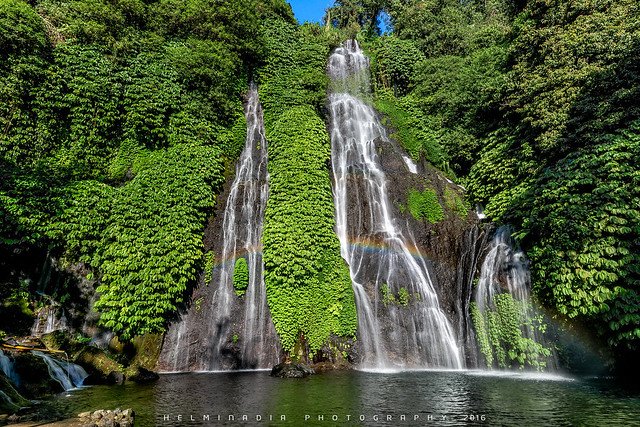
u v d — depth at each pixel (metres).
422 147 18.97
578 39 14.21
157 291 11.94
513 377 10.48
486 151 17.38
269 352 12.21
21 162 12.34
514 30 18.86
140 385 9.30
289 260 12.99
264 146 16.89
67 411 6.75
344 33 28.72
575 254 10.69
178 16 17.41
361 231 15.03
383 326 12.99
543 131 14.23
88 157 13.45
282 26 21.61
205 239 13.62
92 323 11.53
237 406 7.00
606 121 11.99
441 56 23.30
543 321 11.57
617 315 9.62
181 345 11.97
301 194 14.34
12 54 12.70
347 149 18.23
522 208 13.24
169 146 14.61
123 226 12.23
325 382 9.56
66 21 14.63
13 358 8.59
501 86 16.83
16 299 11.32
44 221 11.55
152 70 15.37
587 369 10.86
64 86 13.56
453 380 9.91
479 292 13.40
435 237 15.17
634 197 10.30
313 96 18.39
